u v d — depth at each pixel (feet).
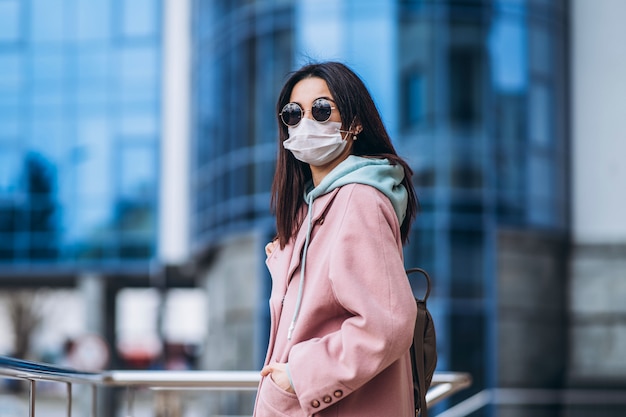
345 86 11.25
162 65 114.52
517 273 85.51
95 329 114.73
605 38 91.61
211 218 95.91
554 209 88.38
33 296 184.85
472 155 83.71
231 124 91.61
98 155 114.42
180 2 114.73
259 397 10.61
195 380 18.56
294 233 11.32
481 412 37.73
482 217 83.46
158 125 114.01
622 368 89.51
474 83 84.17
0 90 116.26
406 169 11.40
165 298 110.83
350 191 10.69
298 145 11.14
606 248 90.74
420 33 83.76
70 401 16.49
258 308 87.71
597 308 90.89
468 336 82.99
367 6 84.28
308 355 10.21
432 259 83.15
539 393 44.04
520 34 86.58
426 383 11.69
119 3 115.65
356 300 10.11
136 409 92.32
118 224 113.39
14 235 114.52
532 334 86.38
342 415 10.44
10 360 12.67
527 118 86.38
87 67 115.44
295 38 86.02
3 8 116.78
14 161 115.44
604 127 91.40
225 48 93.30
